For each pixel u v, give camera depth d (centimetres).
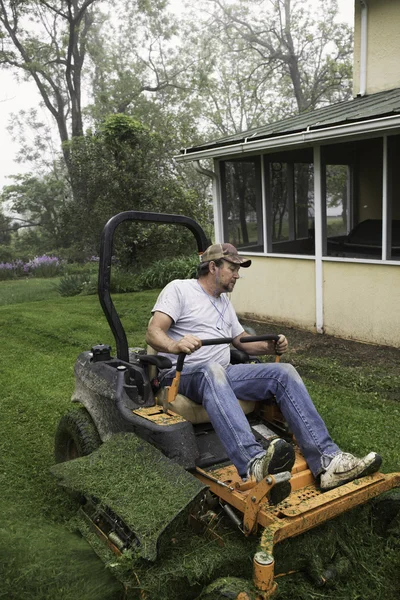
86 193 1402
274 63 2756
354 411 447
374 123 558
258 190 750
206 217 1483
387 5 788
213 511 244
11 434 415
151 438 250
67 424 313
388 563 244
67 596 217
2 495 316
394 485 244
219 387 253
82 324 819
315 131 611
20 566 233
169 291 295
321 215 682
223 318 302
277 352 302
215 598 190
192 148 770
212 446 266
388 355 600
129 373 289
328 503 224
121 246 1327
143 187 1360
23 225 3020
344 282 669
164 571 206
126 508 217
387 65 805
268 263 762
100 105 2858
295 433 258
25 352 684
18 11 2547
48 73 2816
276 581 221
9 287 1534
